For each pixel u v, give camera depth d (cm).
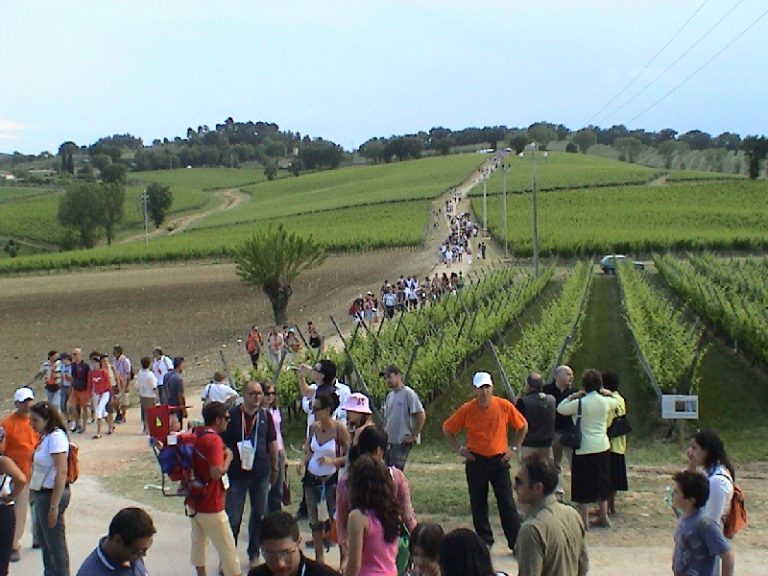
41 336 4741
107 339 4509
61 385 2303
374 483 710
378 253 9738
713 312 3328
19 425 1152
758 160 15875
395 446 1216
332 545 1182
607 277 6862
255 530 1087
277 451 1099
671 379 2125
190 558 1125
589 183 15450
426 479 1600
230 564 989
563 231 9931
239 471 1058
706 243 9012
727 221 11225
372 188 18162
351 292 6209
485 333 3078
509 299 4294
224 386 1559
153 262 9950
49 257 10244
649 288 4747
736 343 2964
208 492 978
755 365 2706
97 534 1276
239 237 11225
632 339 3266
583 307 4172
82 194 14350
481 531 1145
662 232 9862
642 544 1158
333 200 16538
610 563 1082
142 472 1697
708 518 705
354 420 1029
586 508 1202
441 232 11181
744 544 1142
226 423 1007
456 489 1473
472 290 4722
